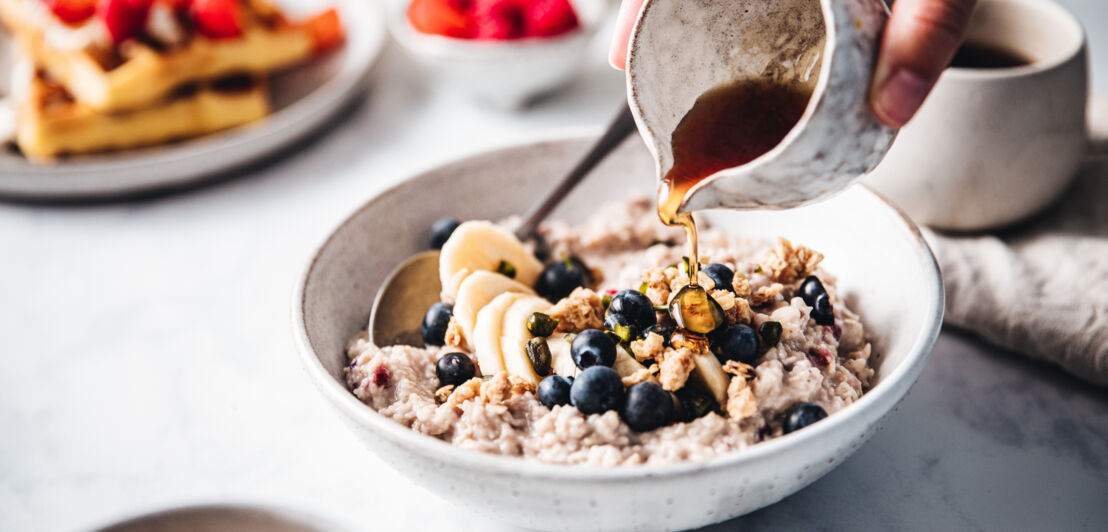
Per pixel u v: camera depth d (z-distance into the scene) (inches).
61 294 23.6
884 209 19.0
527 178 21.7
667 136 17.3
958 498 18.3
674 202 17.1
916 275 18.2
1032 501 18.2
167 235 25.0
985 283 20.2
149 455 20.0
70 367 21.9
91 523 17.0
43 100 26.3
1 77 29.4
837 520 18.1
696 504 16.0
